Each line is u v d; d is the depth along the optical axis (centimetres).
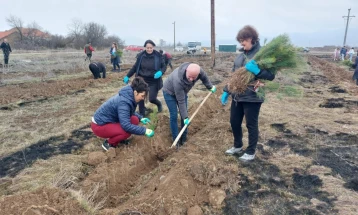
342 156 446
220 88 938
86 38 5012
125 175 387
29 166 414
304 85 1076
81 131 555
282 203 326
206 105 688
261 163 419
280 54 369
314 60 2312
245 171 395
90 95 888
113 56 1550
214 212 312
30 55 2495
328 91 961
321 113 674
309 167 409
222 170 368
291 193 346
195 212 302
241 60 396
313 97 855
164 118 581
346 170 402
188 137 527
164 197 312
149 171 423
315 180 371
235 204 324
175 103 469
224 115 638
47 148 478
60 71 1518
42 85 1057
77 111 703
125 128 405
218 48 5359
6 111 704
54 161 427
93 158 421
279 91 413
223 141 490
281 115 644
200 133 534
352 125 586
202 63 1958
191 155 391
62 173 387
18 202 270
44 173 391
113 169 385
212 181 348
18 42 4350
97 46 4972
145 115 655
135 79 411
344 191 347
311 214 305
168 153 453
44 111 704
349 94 909
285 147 475
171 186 328
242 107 405
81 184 360
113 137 441
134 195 356
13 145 493
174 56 2938
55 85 1034
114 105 417
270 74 374
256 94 379
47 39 4800
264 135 523
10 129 564
